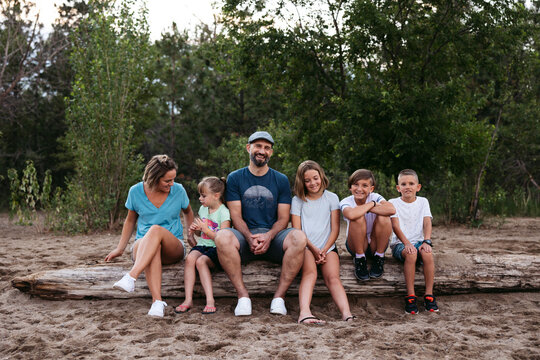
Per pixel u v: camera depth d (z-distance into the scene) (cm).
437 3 1172
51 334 335
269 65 1250
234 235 400
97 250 759
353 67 1212
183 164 2339
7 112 2205
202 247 430
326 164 1366
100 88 1122
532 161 1833
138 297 428
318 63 1264
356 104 1112
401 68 1183
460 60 1188
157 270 395
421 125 1080
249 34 1245
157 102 2353
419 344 317
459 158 1163
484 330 349
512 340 326
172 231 434
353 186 416
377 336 332
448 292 445
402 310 415
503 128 1672
